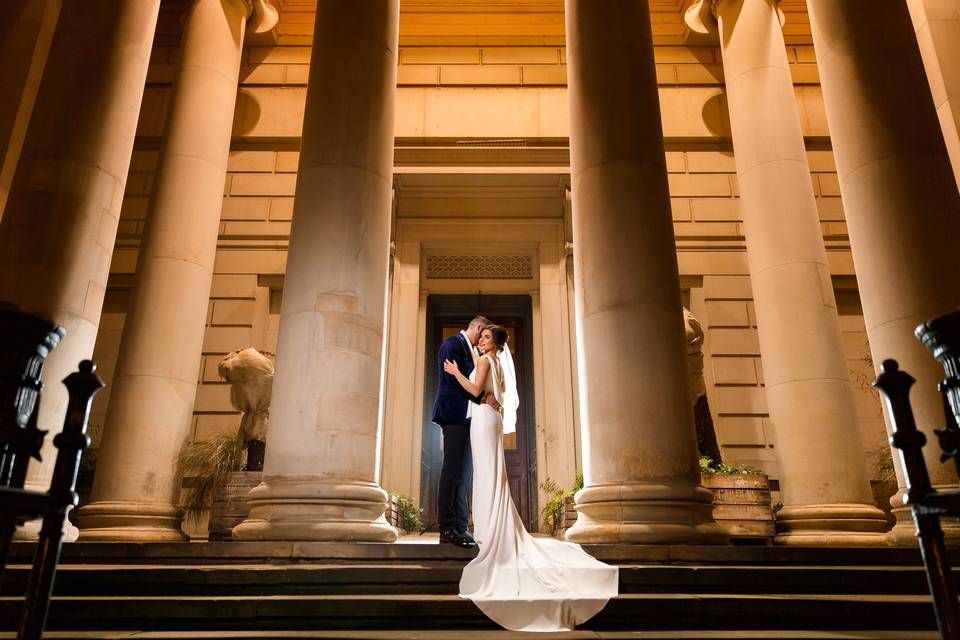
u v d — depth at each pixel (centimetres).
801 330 996
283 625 482
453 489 638
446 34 1585
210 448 1038
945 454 300
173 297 984
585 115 807
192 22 1195
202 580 528
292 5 1608
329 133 768
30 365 308
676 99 1548
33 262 747
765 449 1326
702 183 1498
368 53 812
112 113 833
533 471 1389
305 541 618
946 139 966
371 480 682
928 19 1027
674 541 622
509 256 1502
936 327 307
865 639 436
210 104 1134
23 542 615
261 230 1447
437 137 1489
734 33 1230
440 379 674
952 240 734
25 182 784
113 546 603
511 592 534
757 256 1076
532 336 1451
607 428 682
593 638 443
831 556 608
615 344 698
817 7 895
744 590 552
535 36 1585
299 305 707
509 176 1471
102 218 804
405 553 601
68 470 301
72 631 461
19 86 1035
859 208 788
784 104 1149
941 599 296
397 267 1455
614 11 838
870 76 812
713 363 1380
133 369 931
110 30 862
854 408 969
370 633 460
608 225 743
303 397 675
